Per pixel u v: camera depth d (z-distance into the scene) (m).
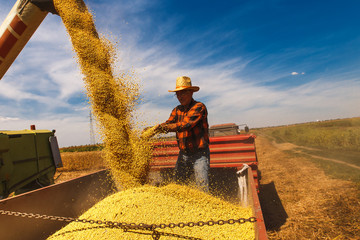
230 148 5.02
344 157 9.46
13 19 4.12
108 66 3.26
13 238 2.22
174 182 3.26
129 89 3.10
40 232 2.54
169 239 1.96
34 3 3.86
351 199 4.58
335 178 6.30
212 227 2.23
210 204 2.60
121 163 2.83
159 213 2.19
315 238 3.39
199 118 3.18
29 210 2.44
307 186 6.02
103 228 2.02
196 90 3.54
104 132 2.82
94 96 2.93
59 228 2.81
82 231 2.08
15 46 4.38
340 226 3.60
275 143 19.62
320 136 15.66
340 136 13.59
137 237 1.94
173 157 4.71
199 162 3.33
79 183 3.30
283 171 8.08
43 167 5.45
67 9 3.49
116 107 2.97
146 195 2.39
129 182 2.80
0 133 4.11
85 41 3.18
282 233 3.69
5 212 1.95
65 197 2.99
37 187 5.25
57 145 6.14
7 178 3.99
